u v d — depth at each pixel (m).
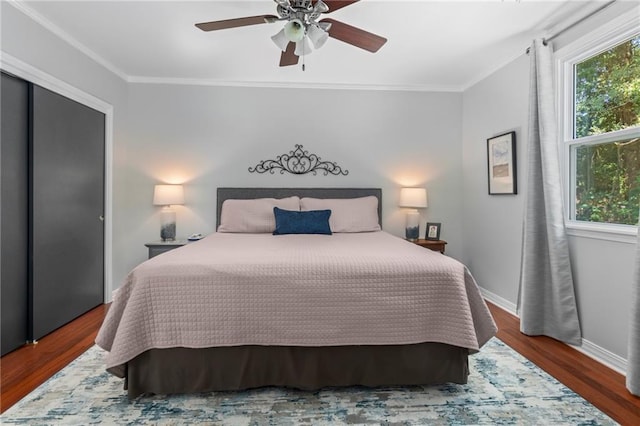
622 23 2.13
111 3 2.40
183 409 1.74
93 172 3.31
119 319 1.84
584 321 2.43
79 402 1.79
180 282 1.82
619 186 2.28
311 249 2.38
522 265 2.79
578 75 2.57
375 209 3.88
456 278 1.90
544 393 1.90
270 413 1.71
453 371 1.91
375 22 2.63
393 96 4.18
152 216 3.96
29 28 2.49
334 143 4.14
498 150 3.43
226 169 4.04
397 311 1.88
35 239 2.61
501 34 2.82
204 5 2.43
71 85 2.94
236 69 3.66
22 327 2.53
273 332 1.83
